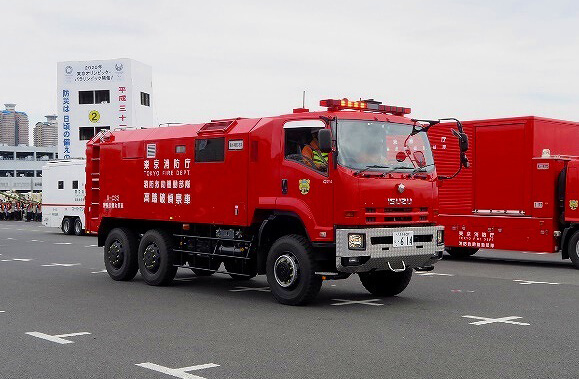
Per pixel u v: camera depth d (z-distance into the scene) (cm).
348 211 963
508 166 1738
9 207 5222
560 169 1683
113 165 1380
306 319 912
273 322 888
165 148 1260
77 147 5403
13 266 1639
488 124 1772
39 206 4994
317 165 996
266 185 1067
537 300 1088
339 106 1017
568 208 1641
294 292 1020
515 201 1725
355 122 1004
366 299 1103
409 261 1023
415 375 615
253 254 1116
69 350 723
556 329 834
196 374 621
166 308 1009
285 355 696
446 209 1862
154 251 1273
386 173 1005
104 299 1103
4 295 1145
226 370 636
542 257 2011
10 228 3778
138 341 768
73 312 971
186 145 1216
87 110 5369
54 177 3150
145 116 5528
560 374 616
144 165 1305
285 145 1045
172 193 1244
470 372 625
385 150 1021
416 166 1052
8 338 786
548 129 1734
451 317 925
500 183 1755
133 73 5334
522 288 1242
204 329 841
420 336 793
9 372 634
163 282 1263
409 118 1077
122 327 855
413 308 1006
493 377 607
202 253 1197
